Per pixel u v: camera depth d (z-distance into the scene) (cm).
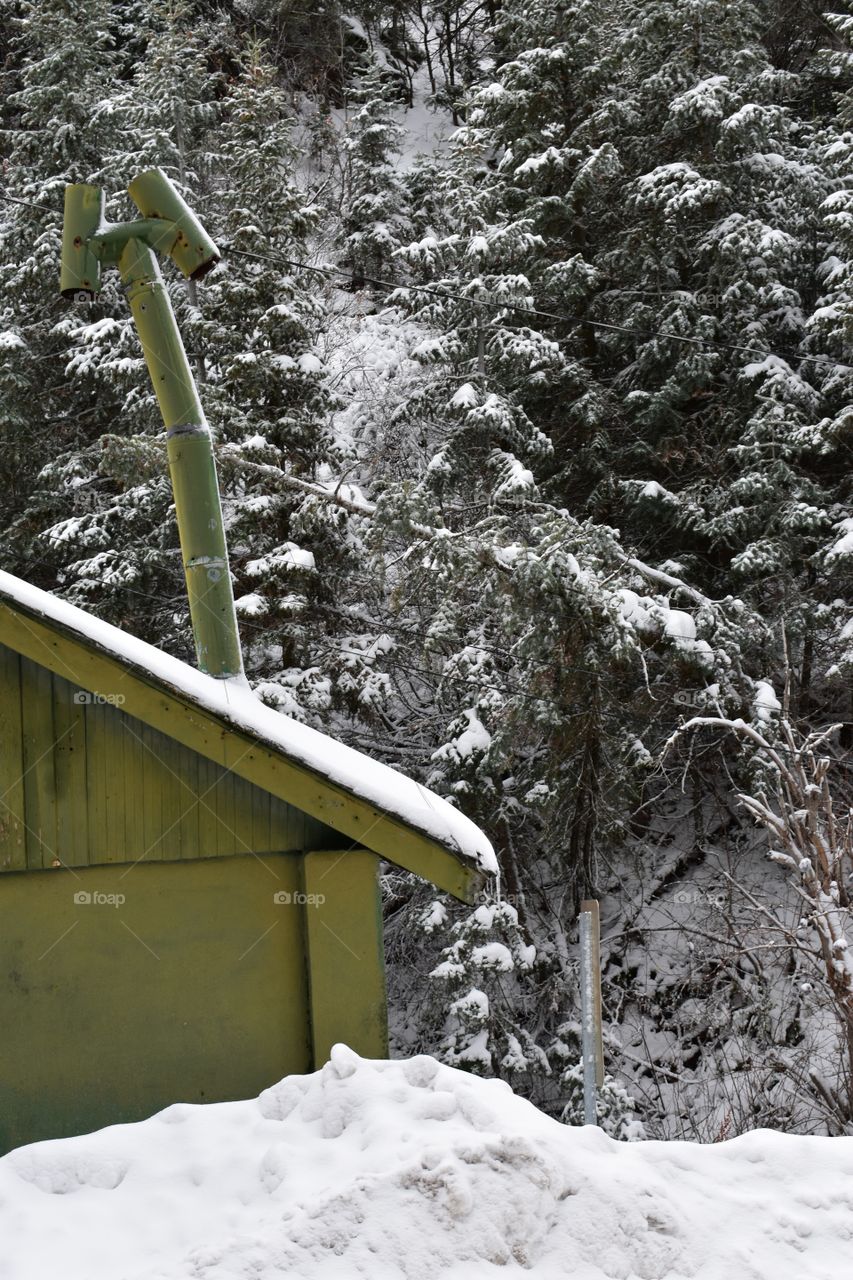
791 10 2233
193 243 655
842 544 1472
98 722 514
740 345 1695
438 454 1652
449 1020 1448
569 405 1741
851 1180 420
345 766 521
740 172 1727
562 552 1291
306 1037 532
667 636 1351
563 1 1769
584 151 1766
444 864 512
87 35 1914
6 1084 502
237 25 3078
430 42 3578
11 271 1834
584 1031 726
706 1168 423
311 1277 347
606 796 1347
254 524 1515
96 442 1741
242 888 530
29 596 491
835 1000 1105
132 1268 360
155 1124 436
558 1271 361
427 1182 369
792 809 1170
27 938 507
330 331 2272
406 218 2616
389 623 1636
